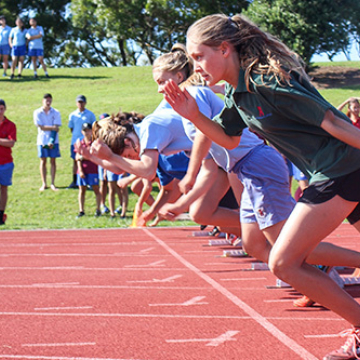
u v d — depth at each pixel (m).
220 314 4.72
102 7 40.72
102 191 13.64
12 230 10.97
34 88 25.39
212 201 6.25
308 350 3.77
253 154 4.88
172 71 5.37
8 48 27.20
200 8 39.06
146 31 43.16
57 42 56.09
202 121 3.91
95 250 8.54
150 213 6.70
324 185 3.39
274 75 3.31
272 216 4.75
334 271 5.66
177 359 3.64
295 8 24.94
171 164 6.51
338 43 25.25
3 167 11.96
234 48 3.52
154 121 5.36
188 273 6.56
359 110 11.93
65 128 19.77
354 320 3.50
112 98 23.28
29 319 4.66
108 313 4.81
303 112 3.28
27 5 53.41
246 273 6.48
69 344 3.98
